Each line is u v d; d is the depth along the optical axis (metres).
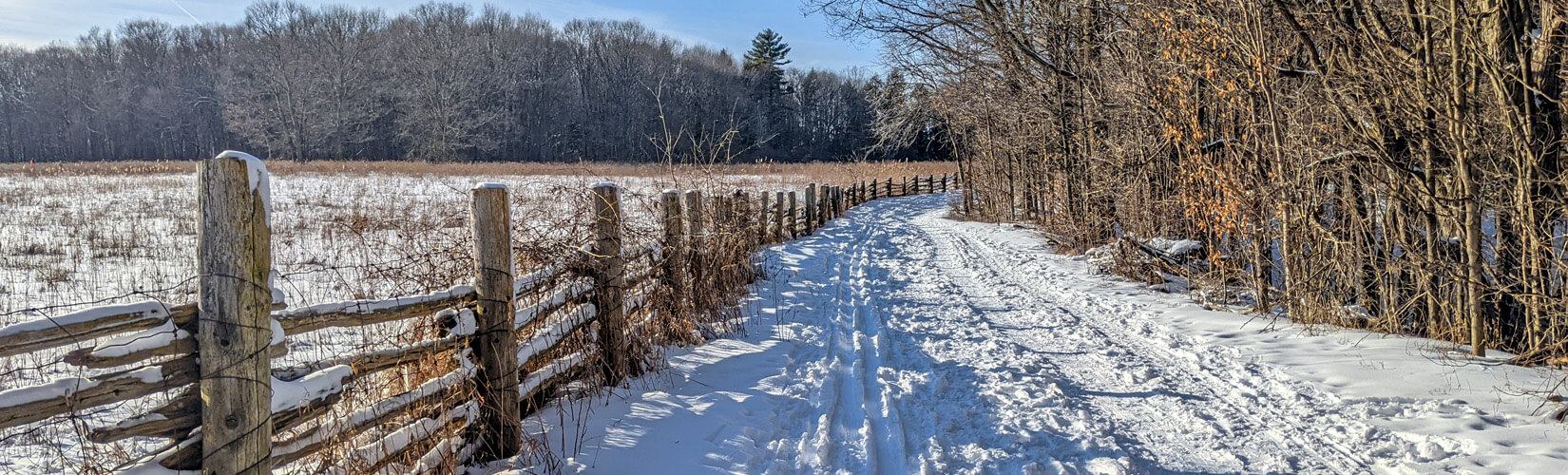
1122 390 5.55
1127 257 10.73
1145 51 9.88
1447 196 6.13
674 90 72.50
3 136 72.56
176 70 76.62
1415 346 6.24
